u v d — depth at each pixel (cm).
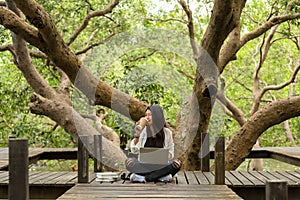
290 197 534
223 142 516
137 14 1053
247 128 780
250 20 1163
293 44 1468
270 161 1511
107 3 984
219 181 514
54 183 530
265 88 1170
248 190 531
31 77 904
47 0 898
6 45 922
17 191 390
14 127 995
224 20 633
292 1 832
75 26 998
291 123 1504
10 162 391
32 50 952
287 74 1543
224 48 844
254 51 1446
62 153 837
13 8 797
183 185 510
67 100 913
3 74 1128
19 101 1027
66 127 824
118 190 480
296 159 717
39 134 1012
